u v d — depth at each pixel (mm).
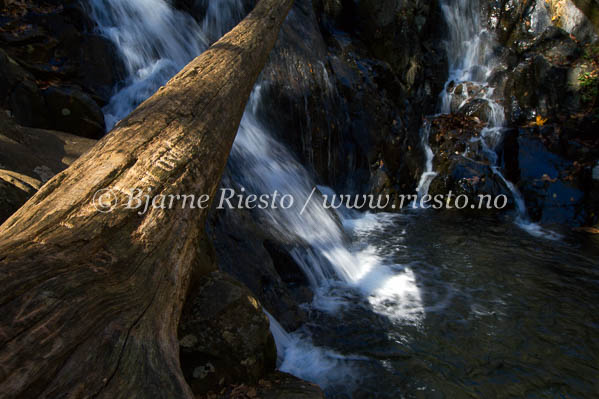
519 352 3055
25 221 1401
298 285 3900
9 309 965
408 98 8414
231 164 4867
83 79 4910
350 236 5699
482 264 4758
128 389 1067
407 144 7809
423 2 8477
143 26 5832
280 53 6508
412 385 2666
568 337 3260
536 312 3652
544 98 8086
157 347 1288
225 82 3271
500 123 8289
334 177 7043
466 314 3598
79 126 4184
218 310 2068
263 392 2033
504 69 9039
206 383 1987
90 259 1322
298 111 6441
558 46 8539
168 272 1653
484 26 9805
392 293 4016
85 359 1034
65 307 1079
